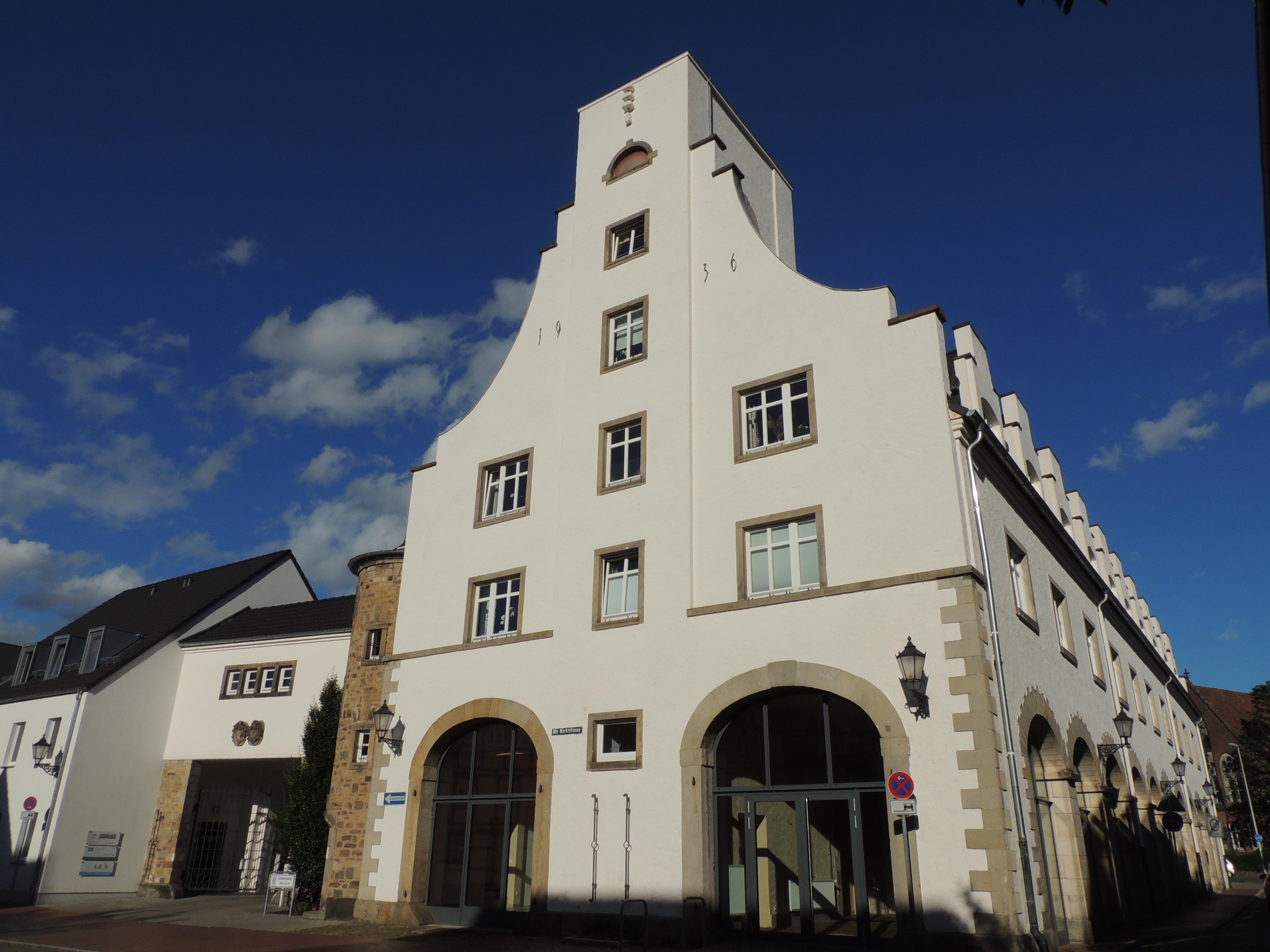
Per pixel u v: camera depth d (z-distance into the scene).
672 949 14.92
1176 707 37.84
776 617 15.91
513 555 20.30
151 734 29.62
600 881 16.31
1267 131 5.32
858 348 16.80
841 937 14.20
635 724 17.08
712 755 16.19
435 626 20.97
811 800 15.03
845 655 14.99
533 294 22.62
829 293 17.52
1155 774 28.91
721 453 17.86
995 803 12.97
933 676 14.08
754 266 18.83
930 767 13.66
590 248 21.77
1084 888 16.08
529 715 18.44
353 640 23.53
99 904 25.83
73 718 28.14
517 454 21.25
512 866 18.05
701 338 19.08
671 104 21.69
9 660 39.75
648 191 21.19
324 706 24.31
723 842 15.77
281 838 23.56
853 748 15.05
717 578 17.03
